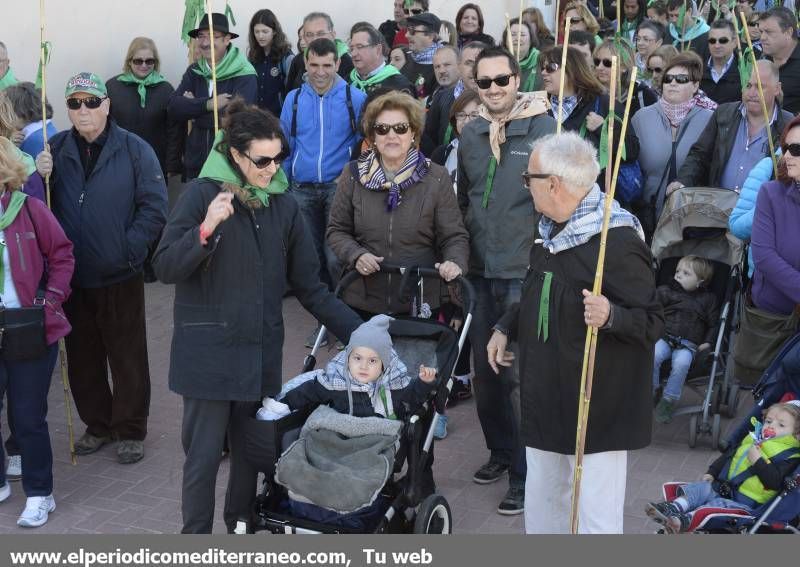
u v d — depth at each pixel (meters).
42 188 5.79
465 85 7.43
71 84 5.73
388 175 5.46
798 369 4.98
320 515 4.38
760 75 6.75
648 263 3.96
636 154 7.30
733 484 4.91
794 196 5.48
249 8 10.61
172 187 10.34
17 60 8.83
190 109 9.00
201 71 9.11
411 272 5.26
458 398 7.06
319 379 4.57
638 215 7.69
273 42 10.01
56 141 5.96
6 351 5.20
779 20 8.70
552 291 4.00
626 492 5.74
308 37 9.51
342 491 4.12
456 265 5.20
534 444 4.16
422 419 4.66
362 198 5.52
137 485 5.87
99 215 5.87
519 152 5.44
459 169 5.75
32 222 5.34
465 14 10.73
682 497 4.78
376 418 4.40
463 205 5.80
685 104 7.52
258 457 4.34
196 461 4.42
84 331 6.12
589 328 3.81
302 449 4.29
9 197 5.29
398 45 11.41
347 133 8.12
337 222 5.62
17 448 6.04
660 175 7.59
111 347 6.05
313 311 4.78
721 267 6.51
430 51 9.88
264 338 4.41
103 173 5.88
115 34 9.57
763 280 5.77
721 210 6.35
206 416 4.39
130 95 9.31
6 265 5.25
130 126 9.33
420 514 4.62
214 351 4.30
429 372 4.48
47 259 5.46
